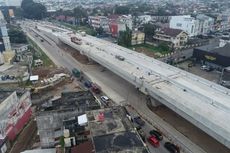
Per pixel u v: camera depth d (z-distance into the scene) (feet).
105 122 125.70
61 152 123.13
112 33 455.63
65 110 137.59
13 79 242.58
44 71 273.75
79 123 125.49
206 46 364.17
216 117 136.87
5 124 142.82
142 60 254.47
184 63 301.84
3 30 321.93
